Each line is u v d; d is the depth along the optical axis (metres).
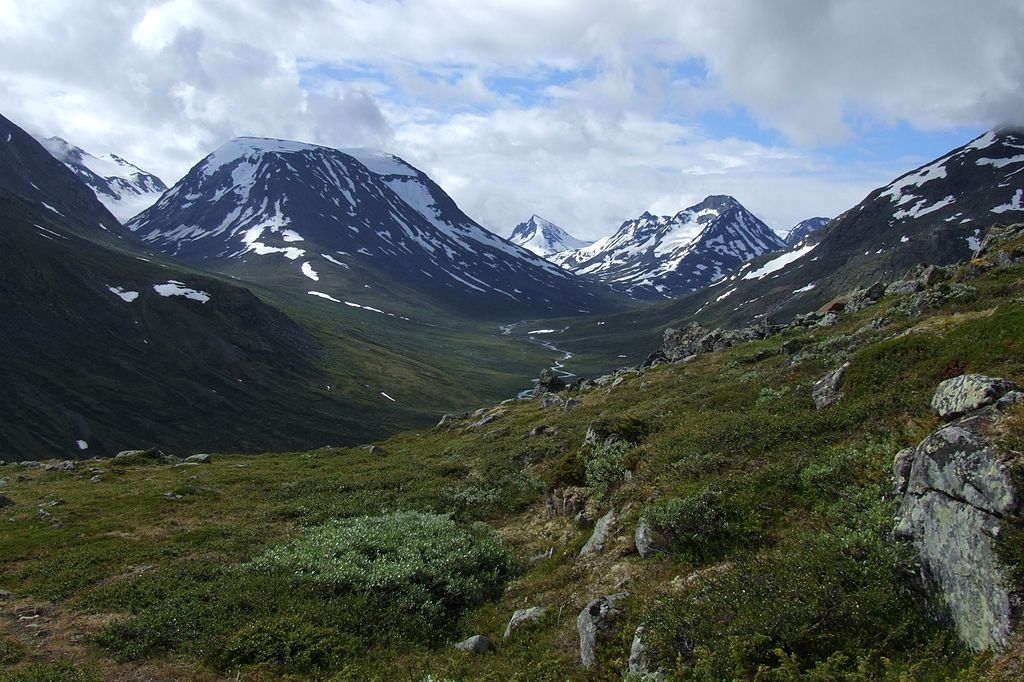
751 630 10.93
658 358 63.69
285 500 32.28
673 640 11.60
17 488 36.50
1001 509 9.59
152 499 31.94
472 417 54.91
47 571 21.67
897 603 10.64
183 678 14.95
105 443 127.75
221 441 140.62
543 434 39.31
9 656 15.70
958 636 9.51
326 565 20.92
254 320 196.75
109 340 162.75
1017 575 8.89
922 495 11.43
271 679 14.82
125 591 19.72
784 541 13.83
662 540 16.03
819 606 10.90
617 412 38.03
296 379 181.00
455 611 19.06
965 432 10.98
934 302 32.94
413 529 24.88
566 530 23.52
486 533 25.52
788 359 34.97
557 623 15.33
